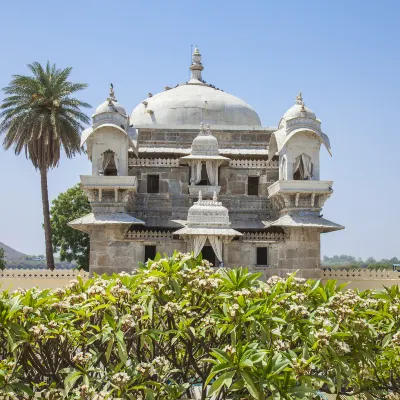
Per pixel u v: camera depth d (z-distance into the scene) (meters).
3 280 45.19
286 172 43.44
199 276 15.10
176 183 47.00
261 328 14.03
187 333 14.75
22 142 53.34
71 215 76.44
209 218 40.84
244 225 45.44
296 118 43.72
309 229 42.81
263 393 12.81
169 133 50.78
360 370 17.12
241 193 47.38
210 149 45.75
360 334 15.39
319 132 43.66
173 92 55.81
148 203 46.50
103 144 43.41
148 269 15.97
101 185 41.91
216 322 14.66
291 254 42.69
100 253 42.19
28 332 13.99
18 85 53.59
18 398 14.84
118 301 14.87
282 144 43.59
